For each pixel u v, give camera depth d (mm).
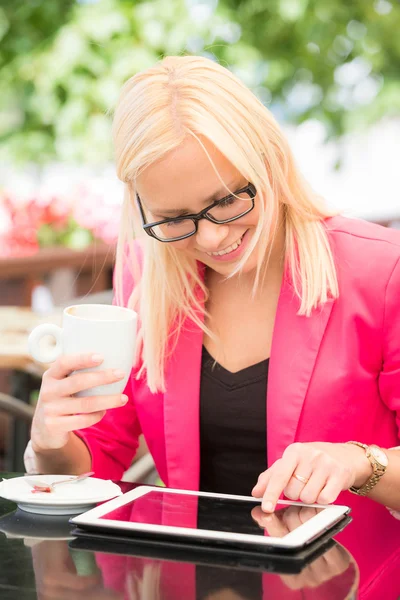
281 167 1814
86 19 5758
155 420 1978
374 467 1634
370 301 1835
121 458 2051
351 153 6562
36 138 5973
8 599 1165
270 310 1959
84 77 5816
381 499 1672
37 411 1642
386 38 6207
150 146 1628
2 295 4277
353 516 1840
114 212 4473
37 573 1246
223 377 1930
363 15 6160
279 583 1214
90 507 1540
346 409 1834
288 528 1370
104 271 4590
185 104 1640
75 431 1969
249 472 1940
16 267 4090
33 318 3445
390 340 1831
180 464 1926
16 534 1401
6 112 6082
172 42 5770
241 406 1908
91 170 5926
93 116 5828
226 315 1979
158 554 1312
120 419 2039
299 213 1890
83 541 1370
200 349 1941
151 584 1210
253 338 1949
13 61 5875
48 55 5824
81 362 1509
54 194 4453
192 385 1930
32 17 5902
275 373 1857
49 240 4516
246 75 5879
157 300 1935
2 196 4340
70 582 1217
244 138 1659
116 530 1377
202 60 1717
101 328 1500
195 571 1252
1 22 5871
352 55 6227
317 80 6238
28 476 1671
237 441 1929
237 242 1739
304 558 1295
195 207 1673
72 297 4516
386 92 6180
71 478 1648
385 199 7441
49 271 4281
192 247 1767
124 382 1557
